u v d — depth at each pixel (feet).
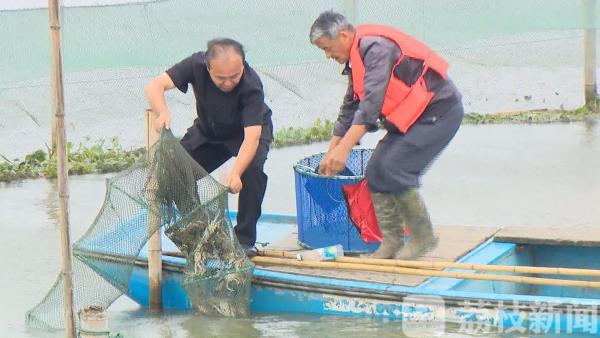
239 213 63.87
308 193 66.28
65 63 102.22
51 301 61.26
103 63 102.94
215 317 61.67
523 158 103.86
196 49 104.17
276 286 61.11
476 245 66.64
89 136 113.09
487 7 104.42
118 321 62.03
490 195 91.35
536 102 125.39
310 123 117.19
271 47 105.91
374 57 60.13
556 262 68.54
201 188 60.75
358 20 104.53
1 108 116.16
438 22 104.68
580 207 86.84
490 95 127.54
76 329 56.29
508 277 58.70
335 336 57.11
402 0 104.22
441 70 61.57
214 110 62.54
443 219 84.48
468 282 61.62
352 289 59.06
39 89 113.29
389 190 62.28
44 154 107.45
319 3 105.29
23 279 71.82
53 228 84.94
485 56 115.75
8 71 105.50
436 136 61.62
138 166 60.64
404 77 61.16
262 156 62.85
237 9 104.68
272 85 124.47
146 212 60.59
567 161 102.01
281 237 70.95
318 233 66.49
